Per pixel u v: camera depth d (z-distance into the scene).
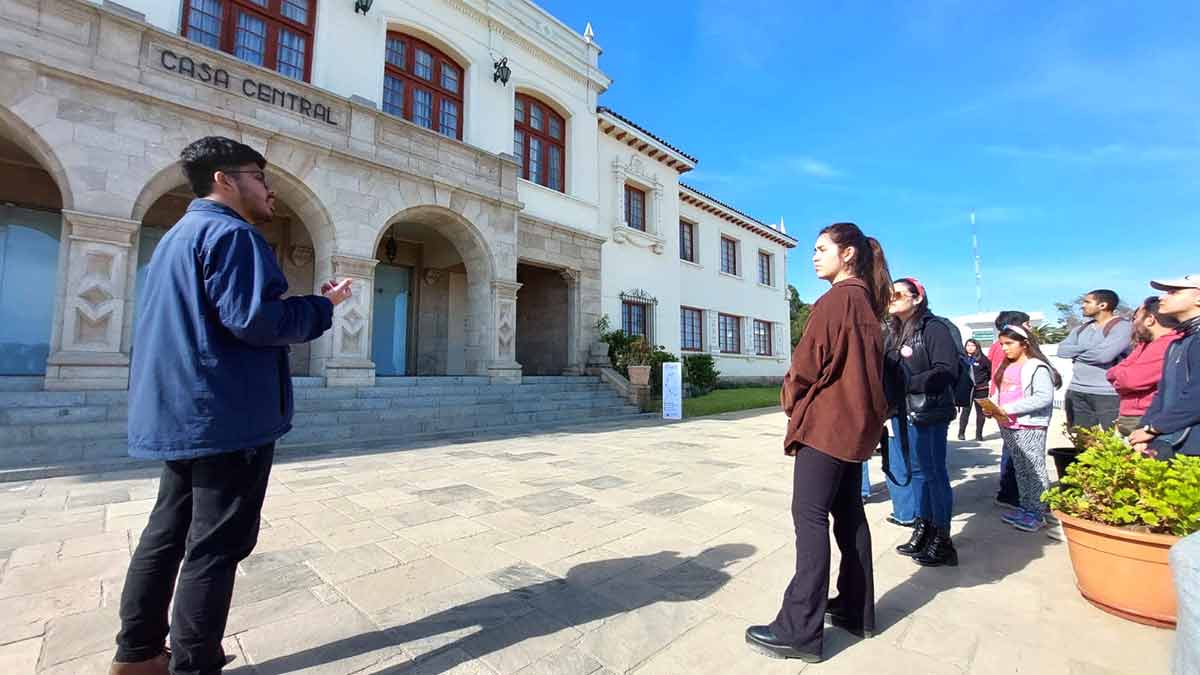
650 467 5.93
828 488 2.15
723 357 20.42
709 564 3.05
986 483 5.58
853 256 2.34
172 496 1.77
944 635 2.28
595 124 15.22
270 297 1.67
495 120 12.52
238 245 1.67
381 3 10.57
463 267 14.54
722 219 20.91
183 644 1.61
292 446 6.63
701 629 2.31
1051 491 2.79
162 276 1.69
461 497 4.48
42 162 6.70
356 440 7.23
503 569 2.94
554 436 8.50
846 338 2.14
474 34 12.30
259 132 8.17
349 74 9.92
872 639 2.25
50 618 2.26
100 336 6.59
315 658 2.00
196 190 1.89
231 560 1.70
